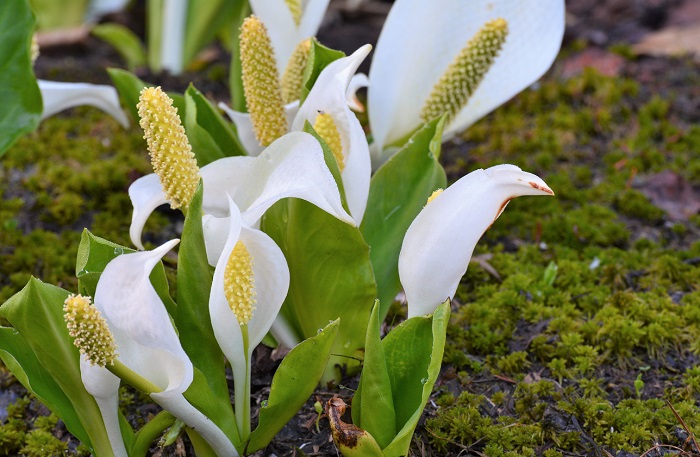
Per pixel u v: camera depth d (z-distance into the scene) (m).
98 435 0.88
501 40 1.02
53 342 0.86
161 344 0.81
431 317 0.87
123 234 1.19
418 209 0.97
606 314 1.06
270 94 0.92
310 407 0.96
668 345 1.04
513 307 1.08
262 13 1.03
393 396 0.89
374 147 1.08
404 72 1.06
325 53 0.95
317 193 0.84
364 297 0.93
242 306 0.85
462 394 0.98
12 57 1.07
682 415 0.97
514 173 0.85
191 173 0.87
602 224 1.20
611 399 0.99
